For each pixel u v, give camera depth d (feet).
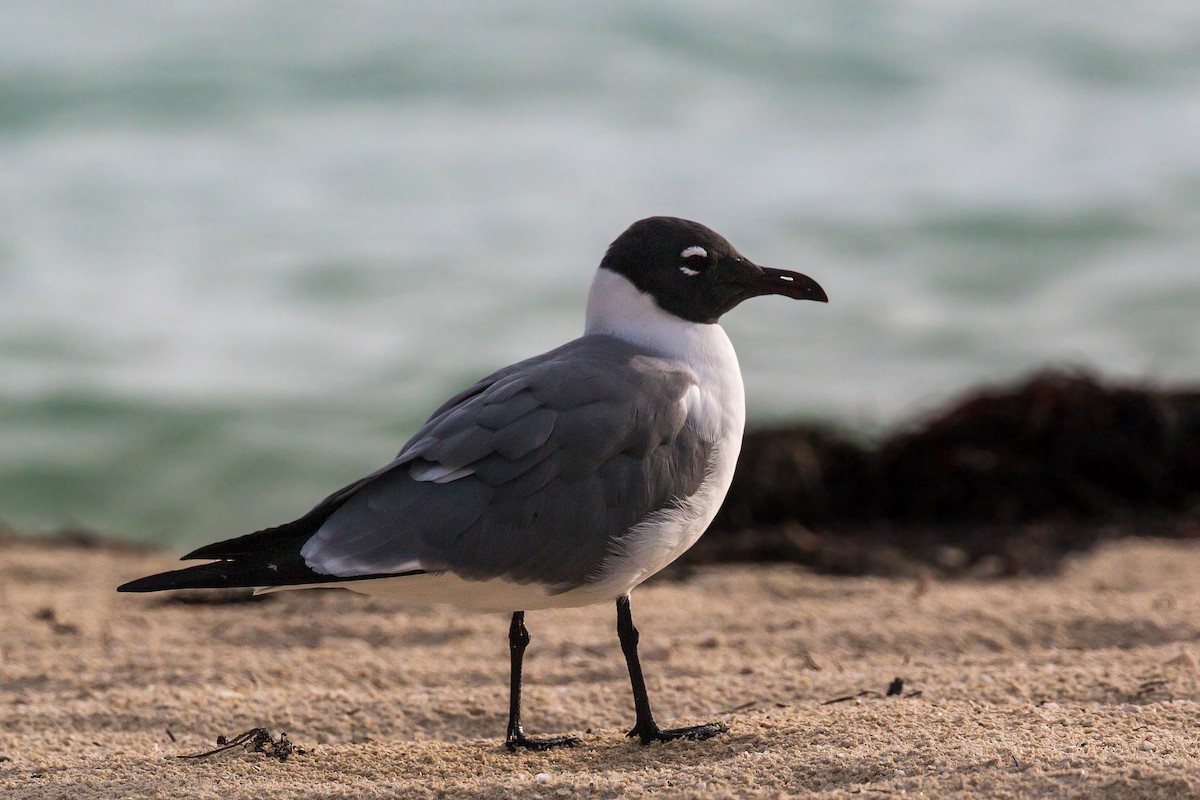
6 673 30.12
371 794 20.24
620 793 19.72
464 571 21.48
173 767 22.72
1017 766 19.43
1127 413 46.16
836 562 40.88
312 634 33.76
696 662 30.07
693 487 23.09
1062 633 31.63
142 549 46.80
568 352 23.90
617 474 22.22
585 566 22.21
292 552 21.04
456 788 20.36
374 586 21.83
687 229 25.13
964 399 47.06
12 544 46.52
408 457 21.71
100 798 20.77
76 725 26.09
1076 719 22.31
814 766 20.22
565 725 26.02
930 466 45.88
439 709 26.71
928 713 23.18
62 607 37.11
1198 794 17.97
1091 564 40.16
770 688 27.27
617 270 25.12
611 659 30.76
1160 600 34.55
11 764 23.39
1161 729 21.57
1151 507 45.32
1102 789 18.33
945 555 41.55
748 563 41.50
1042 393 46.47
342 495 21.68
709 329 25.17
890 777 19.53
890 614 33.94
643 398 22.67
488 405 22.12
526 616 35.19
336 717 26.35
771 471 45.50
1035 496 45.34
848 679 27.43
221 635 33.88
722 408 24.07
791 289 25.13
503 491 21.58
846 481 46.06
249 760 23.04
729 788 19.54
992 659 29.07
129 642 33.17
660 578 39.60
